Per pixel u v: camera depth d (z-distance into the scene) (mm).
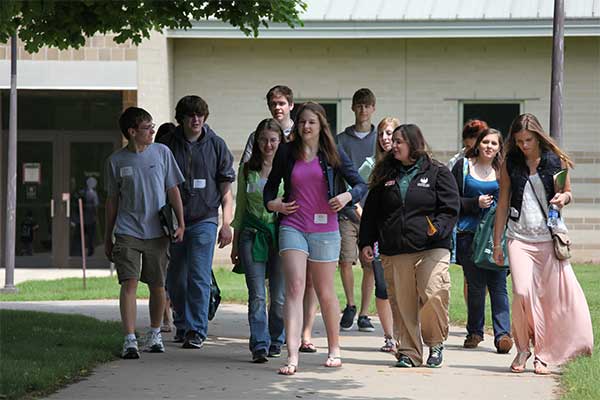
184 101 15844
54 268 35688
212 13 18156
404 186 13898
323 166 13688
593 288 25016
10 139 26516
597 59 33906
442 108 34438
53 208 35719
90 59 33406
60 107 35594
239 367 13930
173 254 16328
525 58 34188
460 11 33438
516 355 14930
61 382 12617
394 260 14031
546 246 13922
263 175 14547
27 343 15180
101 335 16422
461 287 26016
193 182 15844
